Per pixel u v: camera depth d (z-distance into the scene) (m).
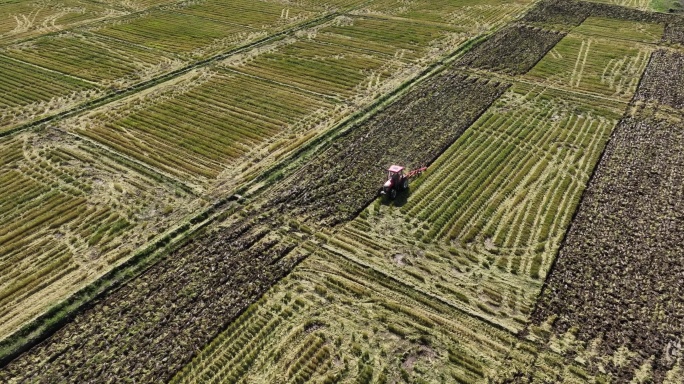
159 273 29.30
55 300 27.59
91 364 24.52
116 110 46.56
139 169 38.41
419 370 24.30
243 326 26.36
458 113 45.56
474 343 25.45
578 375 23.84
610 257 29.86
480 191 35.66
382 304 27.48
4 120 45.41
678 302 27.09
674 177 36.59
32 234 32.38
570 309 26.84
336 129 43.22
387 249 30.86
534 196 35.03
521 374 23.98
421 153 39.91
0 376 23.97
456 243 31.23
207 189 36.22
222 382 23.75
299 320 26.70
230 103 47.72
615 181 36.31
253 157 39.78
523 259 29.97
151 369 24.30
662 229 31.86
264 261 30.02
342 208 34.09
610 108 46.22
